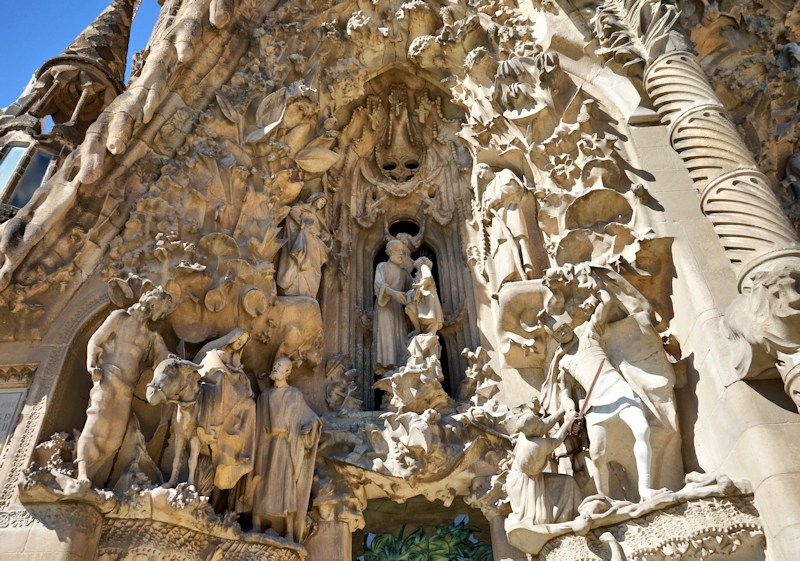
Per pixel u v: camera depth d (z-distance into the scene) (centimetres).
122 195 749
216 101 862
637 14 794
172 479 607
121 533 574
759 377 555
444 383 860
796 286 521
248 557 627
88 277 706
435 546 756
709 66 848
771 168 835
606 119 805
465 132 953
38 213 703
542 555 621
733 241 592
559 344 714
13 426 614
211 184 790
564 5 909
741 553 528
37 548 539
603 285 672
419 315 826
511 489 648
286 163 858
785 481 505
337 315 884
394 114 1062
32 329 671
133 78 977
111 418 607
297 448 699
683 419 627
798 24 842
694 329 629
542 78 840
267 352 771
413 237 972
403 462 709
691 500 543
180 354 692
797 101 820
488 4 992
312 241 853
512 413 738
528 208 863
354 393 800
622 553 559
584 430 672
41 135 1215
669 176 734
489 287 866
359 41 1010
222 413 641
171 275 698
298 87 899
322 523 701
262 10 984
